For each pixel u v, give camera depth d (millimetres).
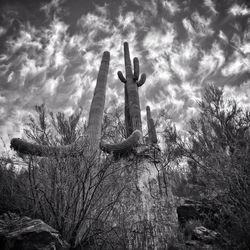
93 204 2789
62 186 2768
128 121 5859
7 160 3248
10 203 3029
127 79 6508
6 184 3180
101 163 3213
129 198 3453
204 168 4242
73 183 2828
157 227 3479
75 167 2990
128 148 4070
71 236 2652
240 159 3773
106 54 5867
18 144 3342
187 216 4543
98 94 4934
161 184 4293
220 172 3730
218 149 4176
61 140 3773
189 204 4699
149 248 3092
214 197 3977
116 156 4090
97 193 2941
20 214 2797
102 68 5547
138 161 4234
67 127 4254
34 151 3305
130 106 5812
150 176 4230
